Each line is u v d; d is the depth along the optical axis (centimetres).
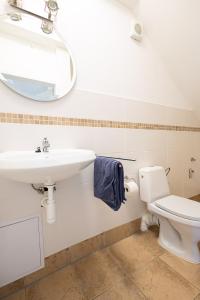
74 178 129
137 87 163
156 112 179
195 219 117
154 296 102
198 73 176
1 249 104
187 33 152
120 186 114
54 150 115
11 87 103
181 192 212
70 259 130
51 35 117
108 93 143
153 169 161
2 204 103
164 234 149
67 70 123
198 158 231
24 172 75
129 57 156
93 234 141
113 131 147
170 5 142
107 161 118
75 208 131
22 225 109
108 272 121
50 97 116
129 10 155
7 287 106
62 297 104
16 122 105
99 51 138
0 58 101
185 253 131
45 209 117
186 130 212
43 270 118
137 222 169
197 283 110
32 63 111
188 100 210
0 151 101
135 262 130
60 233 125
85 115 132
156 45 171
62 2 119
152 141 177
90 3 132
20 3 105
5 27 103
